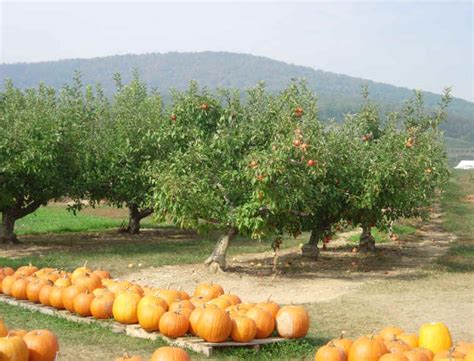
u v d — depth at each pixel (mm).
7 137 23266
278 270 21891
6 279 15531
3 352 9039
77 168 26453
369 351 9766
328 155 21281
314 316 15000
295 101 21359
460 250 28094
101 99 30844
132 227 32156
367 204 21734
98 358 10984
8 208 26062
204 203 19625
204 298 13445
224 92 22109
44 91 27938
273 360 11156
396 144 22891
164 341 11867
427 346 10352
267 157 18562
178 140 22156
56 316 13859
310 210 20922
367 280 20359
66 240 28422
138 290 13961
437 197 53062
